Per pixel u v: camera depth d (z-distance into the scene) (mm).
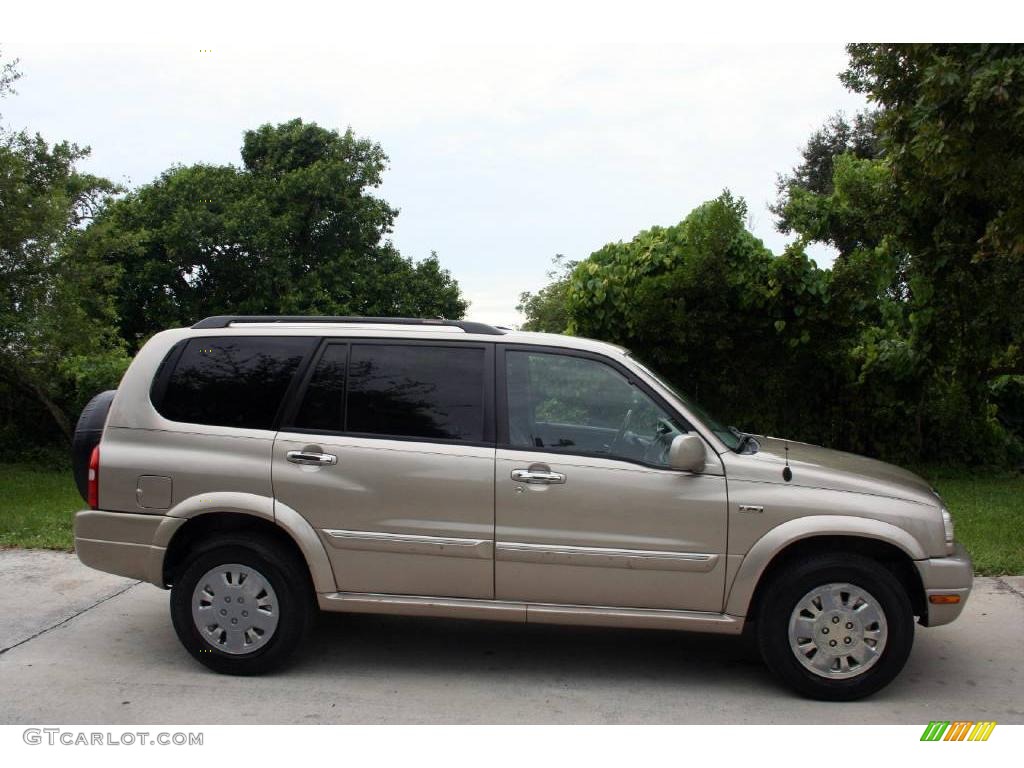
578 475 4566
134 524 4777
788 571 4520
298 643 4762
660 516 4527
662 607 4590
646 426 4699
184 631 4781
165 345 4988
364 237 26016
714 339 9984
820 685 4504
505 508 4590
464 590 4664
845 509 4484
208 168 25078
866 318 10289
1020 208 5996
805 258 9664
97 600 6109
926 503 4590
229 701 4473
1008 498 10125
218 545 4738
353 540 4660
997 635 5617
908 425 12047
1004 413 14125
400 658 5145
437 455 4652
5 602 6039
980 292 8766
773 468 4574
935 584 4480
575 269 10508
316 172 24594
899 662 4465
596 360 4797
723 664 5129
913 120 6492
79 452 5059
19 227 11031
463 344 4867
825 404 11477
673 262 9898
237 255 23859
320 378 4848
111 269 12461
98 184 16844
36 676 4777
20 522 8234
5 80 11227
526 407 4754
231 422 4832
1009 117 5555
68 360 12891
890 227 9539
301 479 4688
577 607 4621
